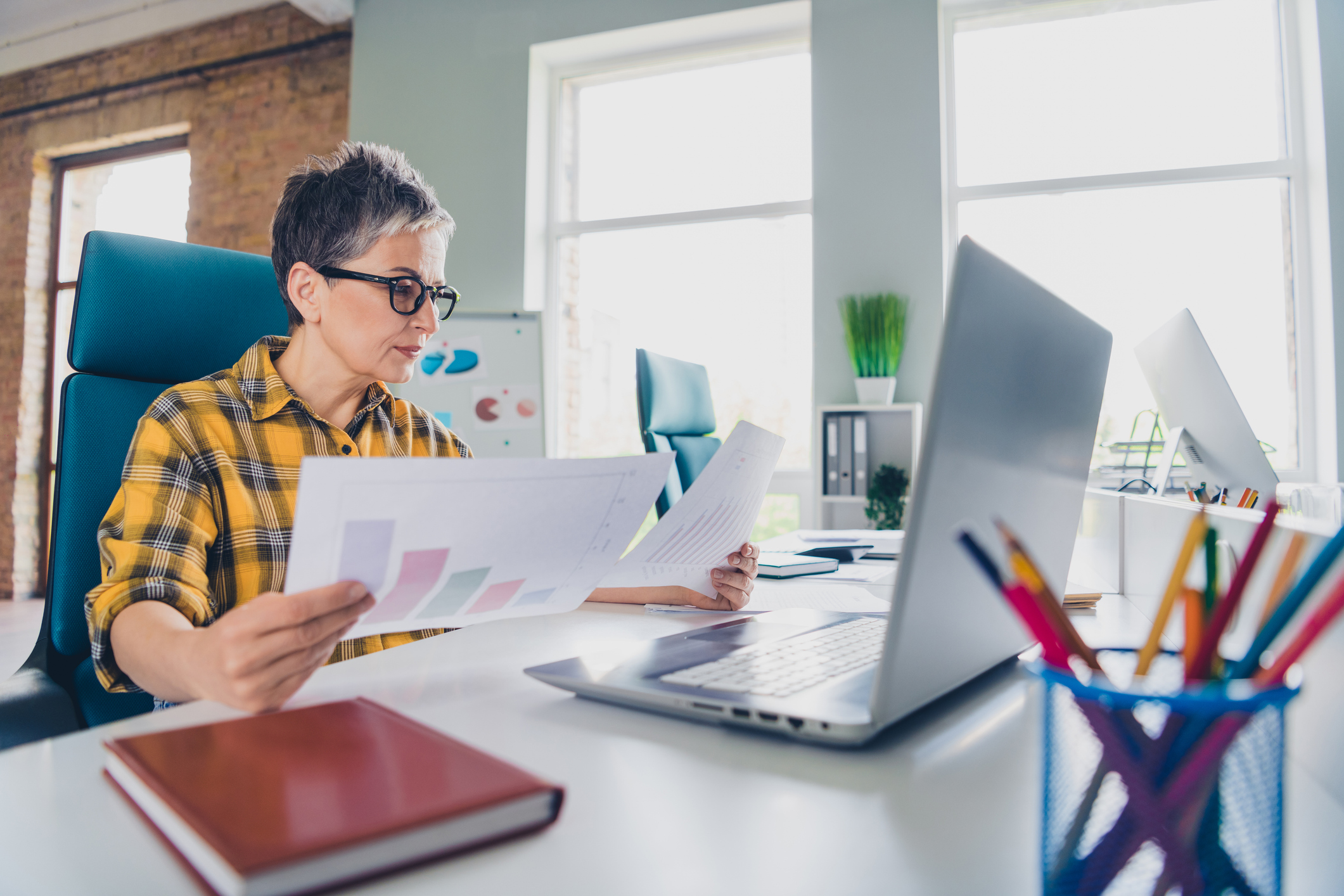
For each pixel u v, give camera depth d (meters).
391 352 0.96
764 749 0.47
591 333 3.84
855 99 3.19
